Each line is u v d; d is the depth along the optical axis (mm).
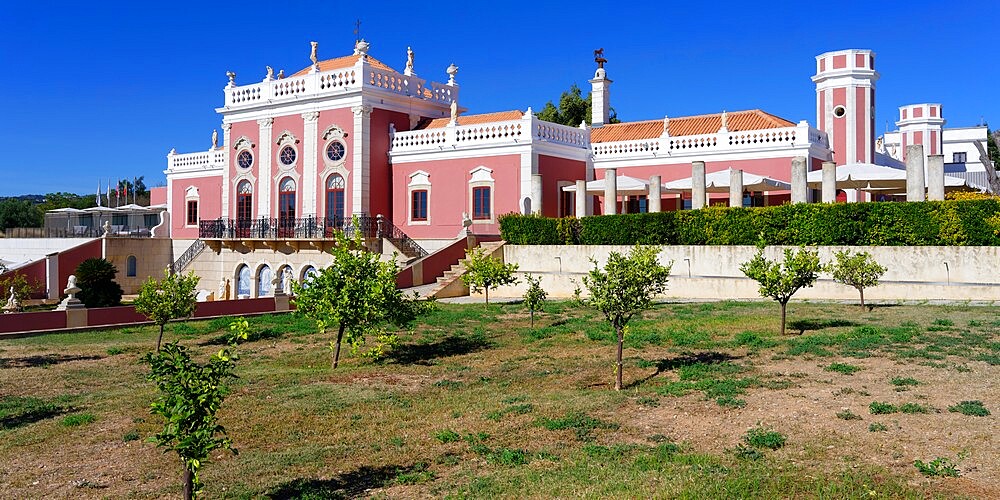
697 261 27359
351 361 18219
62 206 92062
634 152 36625
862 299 21906
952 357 15031
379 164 37406
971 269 23312
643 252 15070
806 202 27078
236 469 10547
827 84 37469
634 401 13141
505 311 25172
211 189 45625
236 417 13164
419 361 17781
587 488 9164
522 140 34312
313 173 37719
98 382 16531
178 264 41500
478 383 15242
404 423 12500
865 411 11742
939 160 25391
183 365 8672
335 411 13406
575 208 34219
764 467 9594
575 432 11578
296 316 25109
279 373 16938
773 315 21562
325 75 37406
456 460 10625
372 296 17188
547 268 30219
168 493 9789
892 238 24625
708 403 12688
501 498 9062
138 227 53438
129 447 11781
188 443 8391
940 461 9391
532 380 15258
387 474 10180
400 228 37719
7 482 10398
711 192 33781
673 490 8906
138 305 20922
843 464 9641
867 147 37094
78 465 11000
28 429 12883
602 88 46281
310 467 10570
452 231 36250
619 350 14281
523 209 34219
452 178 36312
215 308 26781
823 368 14656
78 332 23938
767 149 33219
